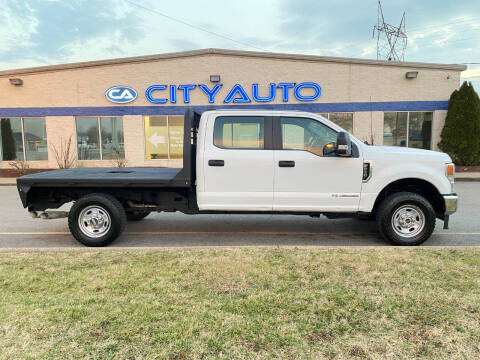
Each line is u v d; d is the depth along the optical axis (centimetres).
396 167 489
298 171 491
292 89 1502
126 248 455
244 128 498
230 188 498
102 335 249
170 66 1503
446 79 1491
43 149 1590
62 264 392
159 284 334
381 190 496
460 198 937
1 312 280
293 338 246
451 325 262
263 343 240
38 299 304
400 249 444
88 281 342
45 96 1548
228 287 327
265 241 537
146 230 611
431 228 484
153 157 1560
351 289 322
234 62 1490
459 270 366
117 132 1559
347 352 230
